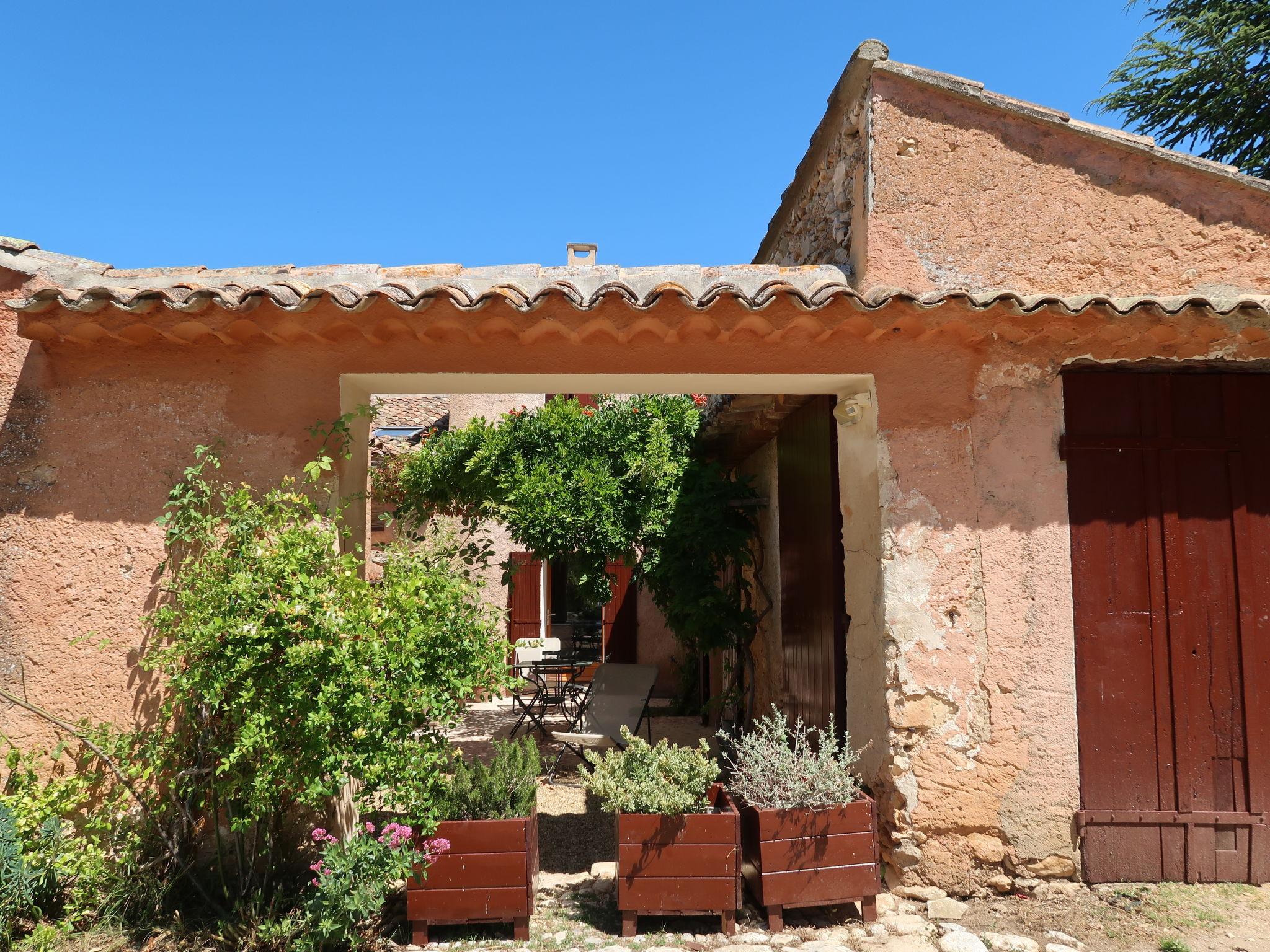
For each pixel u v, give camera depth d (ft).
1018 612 13.28
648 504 22.90
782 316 12.26
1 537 12.85
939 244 13.91
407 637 11.46
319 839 11.05
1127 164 13.99
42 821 11.70
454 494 23.95
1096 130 13.89
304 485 12.93
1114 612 13.37
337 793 11.64
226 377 13.26
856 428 14.55
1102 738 13.19
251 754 11.27
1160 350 13.32
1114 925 11.95
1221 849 13.08
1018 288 13.83
